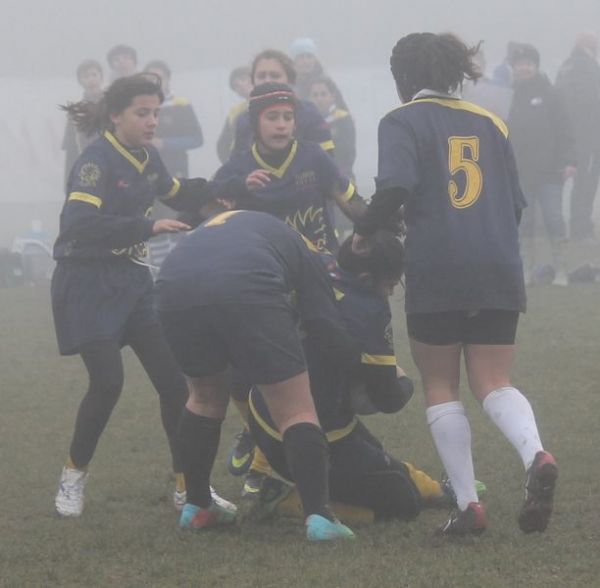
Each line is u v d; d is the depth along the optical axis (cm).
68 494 1670
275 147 1745
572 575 1292
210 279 1408
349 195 1772
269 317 1406
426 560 1357
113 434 2155
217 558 1396
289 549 1418
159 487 1808
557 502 1600
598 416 2116
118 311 1688
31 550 1471
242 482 1820
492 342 1459
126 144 1680
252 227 1454
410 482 1579
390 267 1492
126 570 1374
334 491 1560
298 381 1428
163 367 1703
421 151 1436
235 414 2252
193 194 1750
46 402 2447
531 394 2309
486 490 1695
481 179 1448
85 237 1650
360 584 1271
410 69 1481
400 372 1591
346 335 1470
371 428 2095
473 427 2072
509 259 1438
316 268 1473
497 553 1371
